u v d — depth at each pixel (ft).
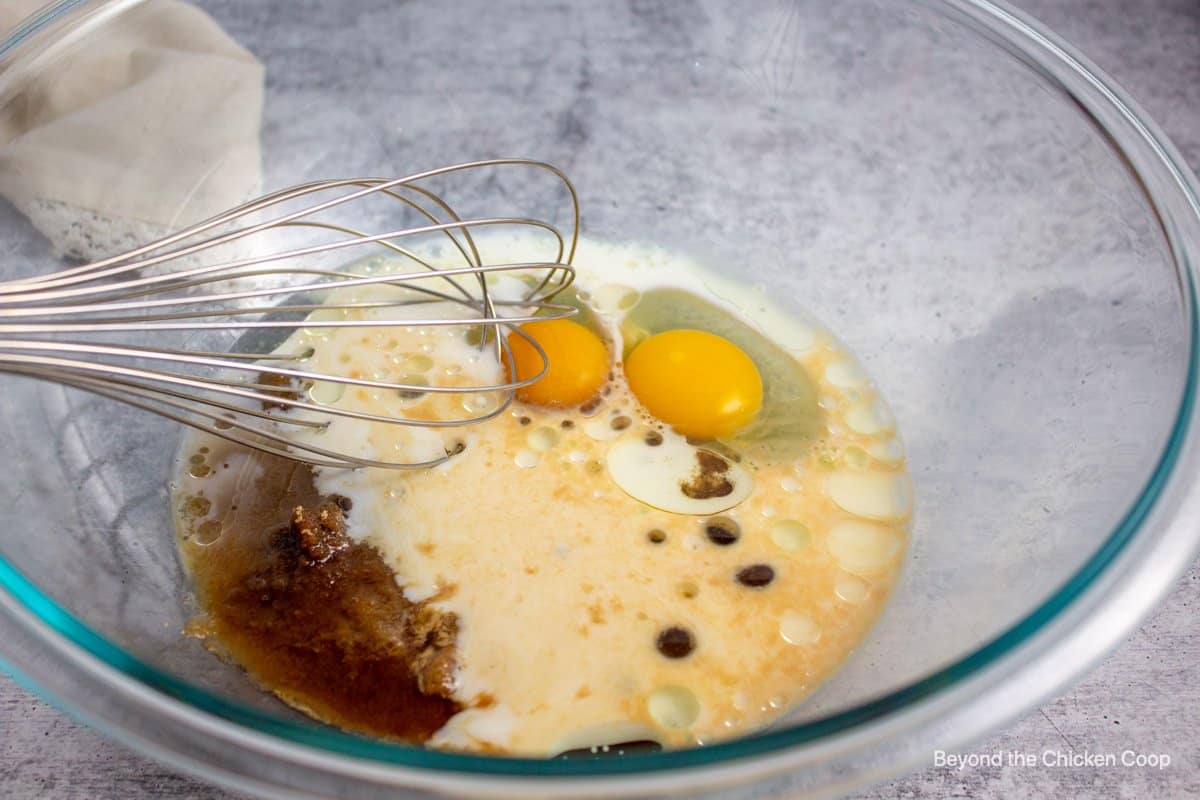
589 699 1.27
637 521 1.40
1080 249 1.40
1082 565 1.19
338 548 1.36
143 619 1.28
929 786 1.29
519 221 1.43
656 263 1.64
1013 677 1.13
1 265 1.42
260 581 1.34
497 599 1.33
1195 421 1.22
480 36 1.61
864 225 1.59
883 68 1.54
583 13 1.60
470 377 1.50
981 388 1.45
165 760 1.10
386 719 1.26
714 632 1.32
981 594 1.27
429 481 1.42
